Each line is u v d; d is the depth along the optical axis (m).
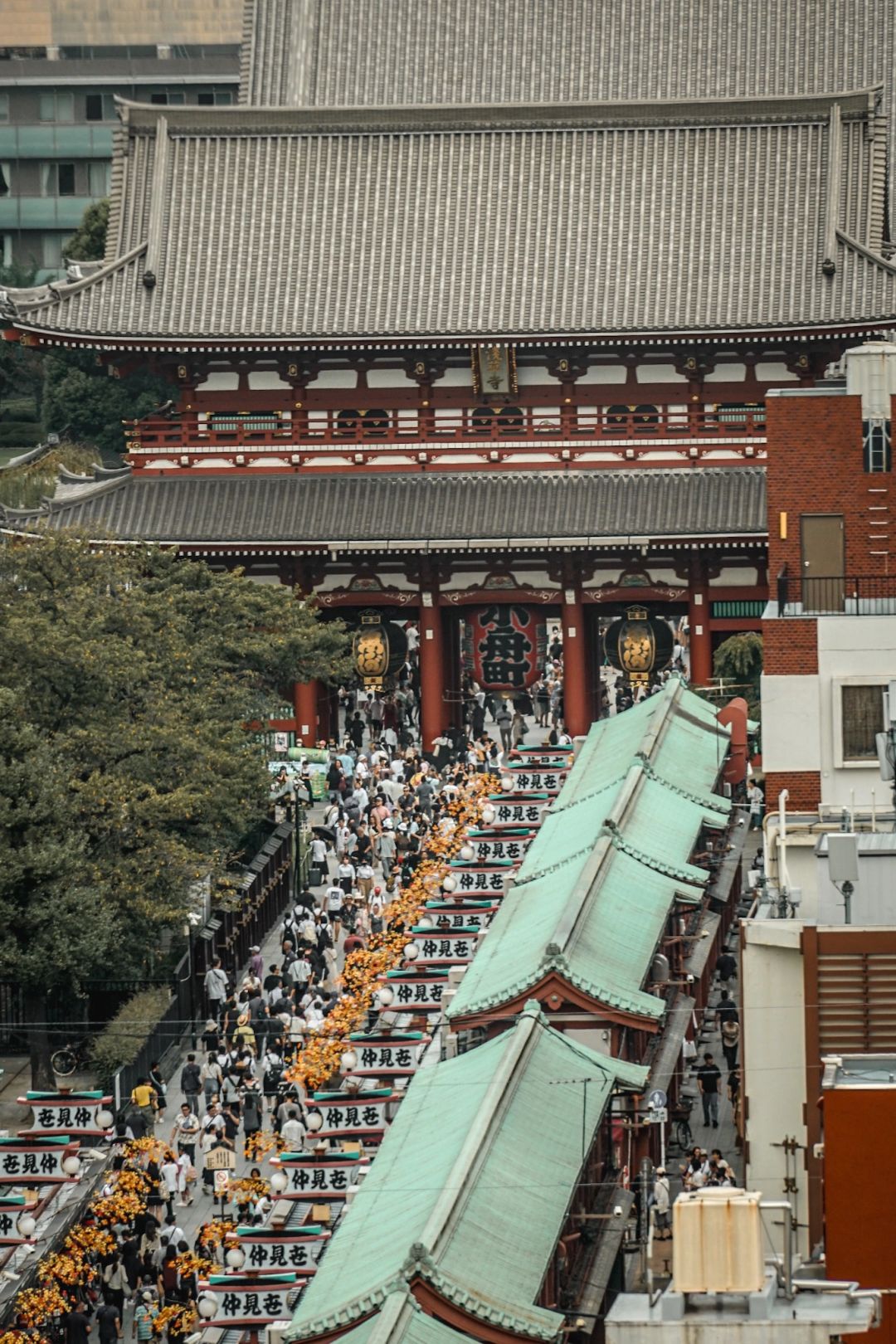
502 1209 131.12
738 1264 98.50
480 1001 167.25
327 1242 154.62
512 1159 136.88
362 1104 171.88
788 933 150.00
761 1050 151.50
